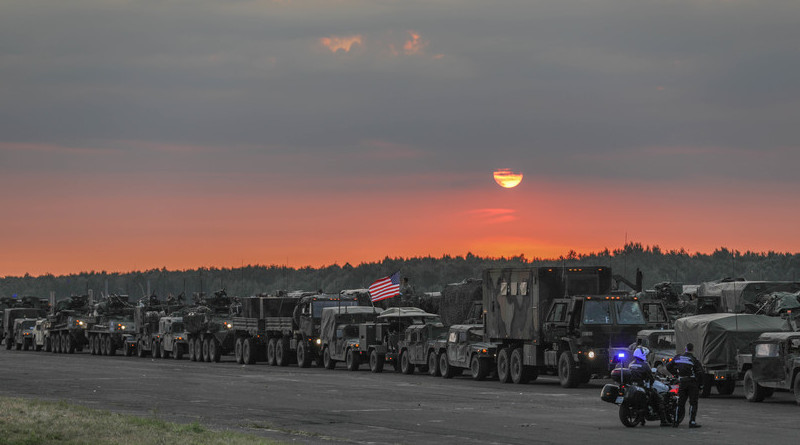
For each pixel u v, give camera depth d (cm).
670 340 4328
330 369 6378
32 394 4216
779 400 3891
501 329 5078
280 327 6862
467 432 2830
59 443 2462
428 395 4125
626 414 2922
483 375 5153
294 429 2897
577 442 2609
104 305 9331
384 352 5938
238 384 4788
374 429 2905
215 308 7706
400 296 6994
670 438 2681
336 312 6362
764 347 3741
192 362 7475
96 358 8062
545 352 4756
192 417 3225
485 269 5244
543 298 4784
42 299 11244
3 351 9825
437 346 5506
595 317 4531
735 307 5428
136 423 2809
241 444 2438
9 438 2519
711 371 4025
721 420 3111
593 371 4503
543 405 3659
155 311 8612
